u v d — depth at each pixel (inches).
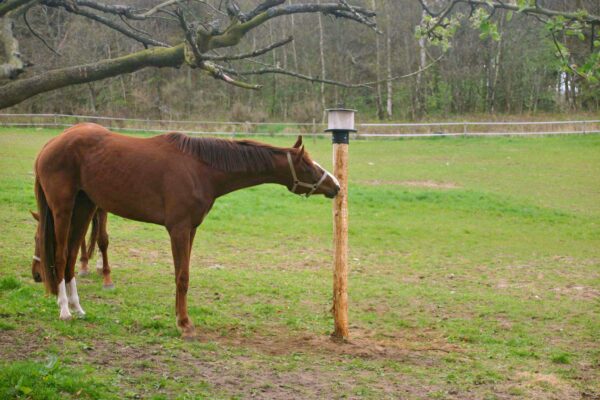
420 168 1101.1
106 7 246.7
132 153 291.7
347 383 257.9
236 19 222.4
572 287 466.9
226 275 445.4
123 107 1627.7
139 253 498.6
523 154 1235.9
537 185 967.0
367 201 794.8
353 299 413.4
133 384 230.2
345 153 317.1
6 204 625.0
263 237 603.5
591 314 396.2
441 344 330.0
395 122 1753.2
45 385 215.6
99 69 215.5
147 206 291.6
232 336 311.7
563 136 1437.0
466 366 295.4
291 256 536.4
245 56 206.5
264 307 372.2
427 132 1581.0
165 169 290.0
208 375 248.4
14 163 882.8
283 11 222.7
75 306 306.5
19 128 1378.0
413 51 1795.0
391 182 969.5
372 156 1239.5
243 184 304.3
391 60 1811.0
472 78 1829.5
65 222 293.9
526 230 687.1
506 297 431.2
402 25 1673.2
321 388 249.3
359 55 1802.4
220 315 347.6
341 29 1777.8
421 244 609.0
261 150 300.8
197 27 216.1
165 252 509.7
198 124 1518.2
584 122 1459.2
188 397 223.3
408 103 1910.7
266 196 792.3
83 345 261.1
